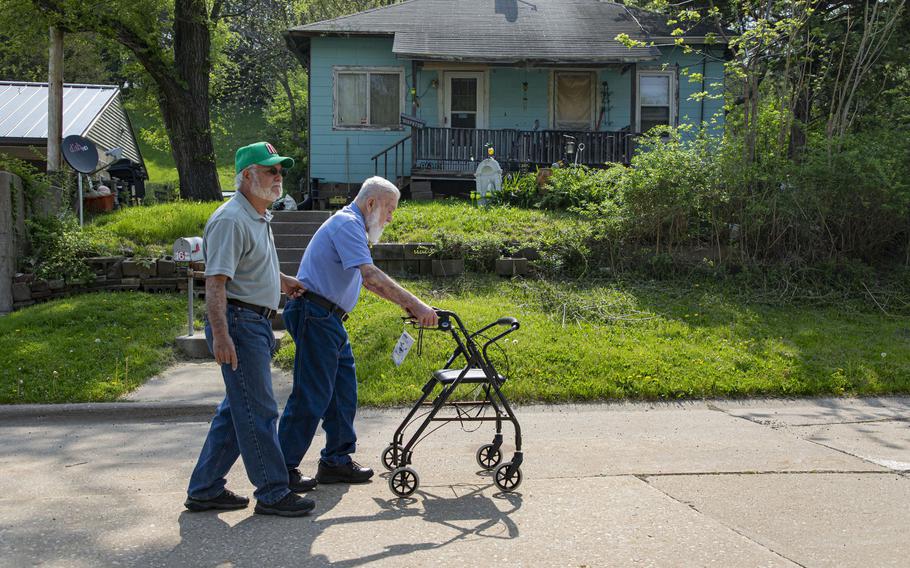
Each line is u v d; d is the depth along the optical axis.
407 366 8.02
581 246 11.59
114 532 4.04
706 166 11.78
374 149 19.92
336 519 4.27
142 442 6.26
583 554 3.79
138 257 11.35
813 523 4.31
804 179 11.52
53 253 11.14
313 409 4.68
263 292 4.29
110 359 8.46
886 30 13.19
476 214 13.36
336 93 19.81
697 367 8.27
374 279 4.59
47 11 14.66
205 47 18.00
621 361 8.30
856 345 9.19
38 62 29.83
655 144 12.90
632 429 6.57
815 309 10.71
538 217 13.19
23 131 19.50
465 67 19.78
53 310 9.83
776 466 5.44
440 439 6.18
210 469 4.37
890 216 11.44
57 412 7.11
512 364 8.09
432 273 11.57
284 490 4.31
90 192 14.57
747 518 4.37
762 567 3.69
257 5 30.22
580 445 6.01
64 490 4.91
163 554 3.74
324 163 19.91
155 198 20.97
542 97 20.17
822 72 14.25
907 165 11.66
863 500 4.72
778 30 12.91
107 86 23.02
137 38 16.75
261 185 4.23
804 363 8.50
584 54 18.64
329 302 4.70
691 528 4.17
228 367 4.23
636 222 11.69
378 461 5.52
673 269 11.52
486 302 10.30
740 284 11.27
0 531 4.04
